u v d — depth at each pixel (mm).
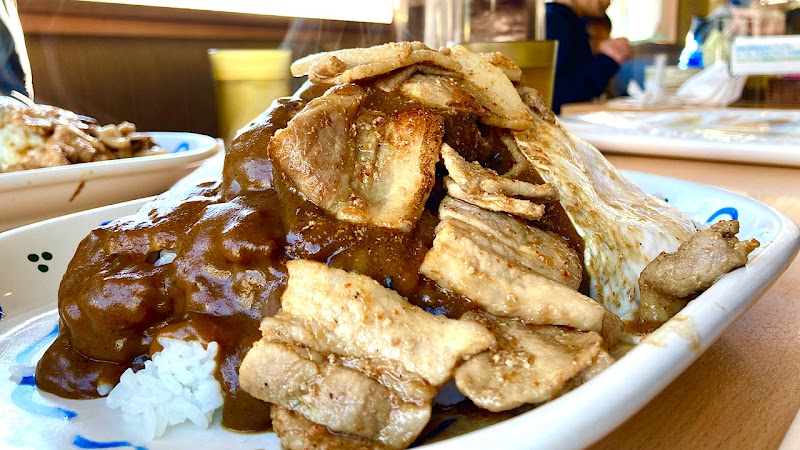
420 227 229
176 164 449
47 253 329
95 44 680
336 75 255
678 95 1009
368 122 240
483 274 213
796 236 265
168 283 231
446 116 249
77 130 507
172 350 218
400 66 254
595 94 1200
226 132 555
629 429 190
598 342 201
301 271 205
